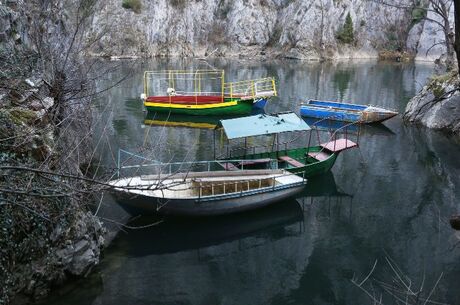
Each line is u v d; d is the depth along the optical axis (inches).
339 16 3572.8
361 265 639.8
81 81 674.8
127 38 3174.2
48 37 680.4
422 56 3444.9
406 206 838.5
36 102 570.6
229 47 3661.4
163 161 1031.0
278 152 965.8
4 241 462.6
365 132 1370.6
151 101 1630.2
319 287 587.2
